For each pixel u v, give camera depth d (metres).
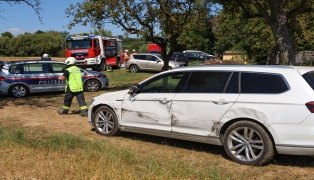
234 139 5.49
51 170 4.90
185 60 32.56
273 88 5.24
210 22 15.01
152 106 6.43
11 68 13.66
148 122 6.52
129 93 6.87
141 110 6.59
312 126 4.85
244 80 5.53
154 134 6.52
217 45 48.50
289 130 4.98
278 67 5.43
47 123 8.66
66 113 9.87
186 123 5.95
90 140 6.73
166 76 6.41
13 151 5.86
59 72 14.40
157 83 6.50
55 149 5.94
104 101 7.23
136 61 27.61
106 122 7.30
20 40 69.81
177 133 6.10
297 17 15.27
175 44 14.35
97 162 5.21
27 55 70.25
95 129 7.50
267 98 5.20
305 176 4.95
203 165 5.43
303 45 26.27
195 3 13.50
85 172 4.82
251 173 5.03
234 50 42.84
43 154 5.71
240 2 13.59
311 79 5.11
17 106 11.43
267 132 5.18
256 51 29.95
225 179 4.70
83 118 9.27
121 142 6.87
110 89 16.33
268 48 23.75
